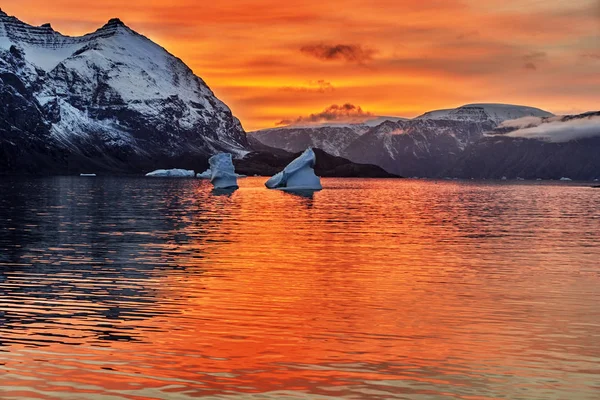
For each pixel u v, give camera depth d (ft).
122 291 99.45
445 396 59.06
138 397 58.13
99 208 292.20
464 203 403.75
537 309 89.81
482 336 76.54
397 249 151.94
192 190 555.28
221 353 69.67
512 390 60.44
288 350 70.85
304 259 133.69
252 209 303.89
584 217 273.95
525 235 189.16
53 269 118.83
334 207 329.93
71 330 77.66
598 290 102.83
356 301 93.86
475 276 114.93
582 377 63.67
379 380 62.54
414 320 83.51
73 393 58.80
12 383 60.85
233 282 107.24
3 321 81.46
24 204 314.55
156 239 167.84
